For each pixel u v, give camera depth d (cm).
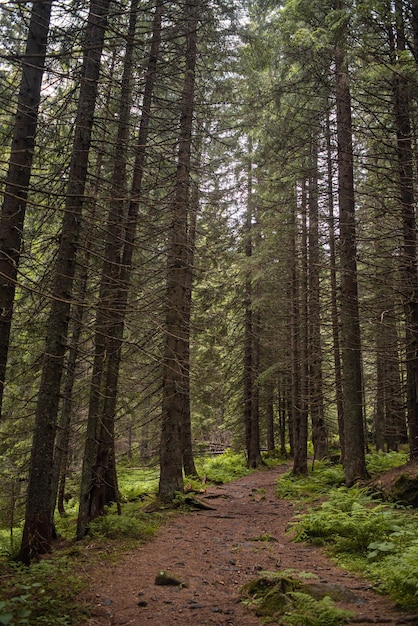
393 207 1037
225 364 2250
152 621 454
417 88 943
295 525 830
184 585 557
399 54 896
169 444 1132
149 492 1284
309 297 1623
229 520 970
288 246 1577
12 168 663
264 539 786
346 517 734
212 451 3123
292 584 503
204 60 1196
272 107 1236
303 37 963
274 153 1250
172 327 1148
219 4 1036
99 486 895
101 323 897
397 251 1113
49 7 686
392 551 609
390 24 967
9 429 1188
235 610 477
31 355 1013
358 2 905
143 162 982
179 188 1113
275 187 1324
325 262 1359
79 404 1211
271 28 1205
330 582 545
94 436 893
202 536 827
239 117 1266
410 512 809
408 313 1057
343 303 1202
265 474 1945
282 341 1825
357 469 1149
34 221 869
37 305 854
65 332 735
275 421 3391
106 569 621
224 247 1580
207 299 1773
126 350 1161
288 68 1175
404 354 1112
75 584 548
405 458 1515
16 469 1135
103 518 849
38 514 687
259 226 1512
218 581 579
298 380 1839
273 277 1673
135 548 733
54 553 690
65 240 737
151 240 1125
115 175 964
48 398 711
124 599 515
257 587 516
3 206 657
